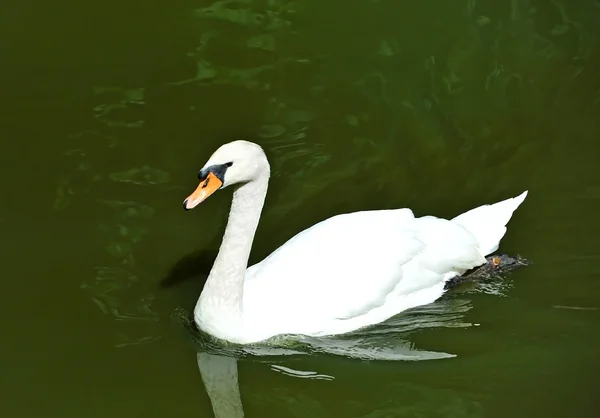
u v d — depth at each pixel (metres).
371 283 10.48
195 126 13.51
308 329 10.36
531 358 10.34
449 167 13.22
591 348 10.48
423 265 10.91
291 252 10.57
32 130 13.26
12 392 9.51
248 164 9.34
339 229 10.72
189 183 12.60
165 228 11.94
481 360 10.31
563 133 13.82
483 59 15.09
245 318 10.20
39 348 10.09
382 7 16.05
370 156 13.30
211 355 10.23
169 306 10.79
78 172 12.65
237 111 13.83
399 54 15.10
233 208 9.76
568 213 12.45
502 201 11.90
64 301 10.75
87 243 11.59
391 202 12.59
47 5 15.69
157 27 15.30
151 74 14.38
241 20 15.54
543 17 15.99
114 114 13.62
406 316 10.86
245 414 9.53
